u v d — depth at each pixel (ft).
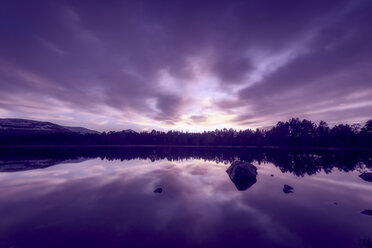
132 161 116.57
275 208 34.88
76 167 87.45
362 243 22.61
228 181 59.00
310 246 22.12
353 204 37.29
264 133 425.69
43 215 31.07
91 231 25.58
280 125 395.34
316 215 31.63
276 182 57.62
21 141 372.99
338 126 335.06
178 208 34.73
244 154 186.09
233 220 29.48
